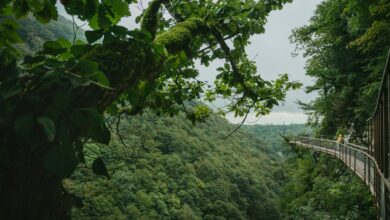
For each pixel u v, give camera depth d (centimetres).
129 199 3062
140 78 169
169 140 5822
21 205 117
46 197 124
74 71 132
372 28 1397
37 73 126
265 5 358
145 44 164
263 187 7062
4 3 164
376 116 997
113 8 163
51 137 101
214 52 373
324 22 2394
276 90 430
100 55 152
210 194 5528
